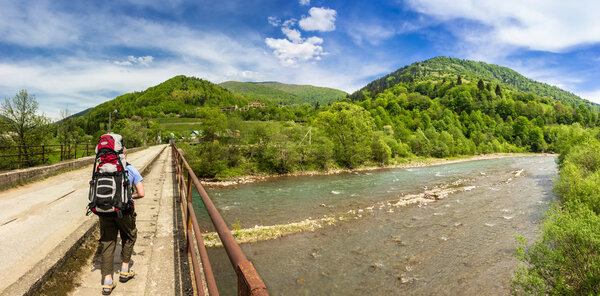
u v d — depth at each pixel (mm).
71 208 6121
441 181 36938
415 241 15602
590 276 9094
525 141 120812
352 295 10641
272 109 175500
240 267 1069
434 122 132625
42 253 3713
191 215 3301
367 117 68562
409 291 10969
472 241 15703
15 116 17188
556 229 10062
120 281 3068
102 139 2938
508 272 12383
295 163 48156
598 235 9109
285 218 19594
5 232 4504
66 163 13148
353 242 15312
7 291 2463
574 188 19891
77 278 3174
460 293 10898
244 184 35031
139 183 3105
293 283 11297
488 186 33000
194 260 2924
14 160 15914
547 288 10117
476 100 166750
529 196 27188
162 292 2926
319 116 63062
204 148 42656
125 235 3096
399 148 69375
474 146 98438
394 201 25062
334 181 37281
